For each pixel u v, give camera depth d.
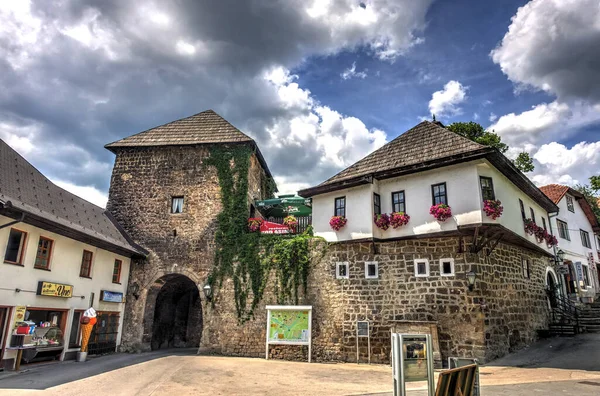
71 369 11.78
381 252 14.41
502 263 14.16
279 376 10.86
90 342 15.13
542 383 8.96
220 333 16.23
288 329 14.76
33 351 12.12
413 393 8.62
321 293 15.06
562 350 13.03
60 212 13.68
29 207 11.70
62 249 13.74
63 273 13.70
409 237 13.71
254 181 20.11
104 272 16.12
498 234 12.89
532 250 16.72
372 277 14.32
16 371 11.17
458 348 12.35
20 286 11.78
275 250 16.47
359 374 11.30
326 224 15.74
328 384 9.76
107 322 16.39
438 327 12.79
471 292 12.60
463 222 12.56
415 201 13.91
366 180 14.49
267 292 16.09
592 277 23.58
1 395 8.23
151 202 18.91
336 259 15.14
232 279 16.83
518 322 14.13
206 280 17.19
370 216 14.35
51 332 13.09
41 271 12.66
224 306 16.56
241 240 17.30
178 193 18.83
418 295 13.39
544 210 19.08
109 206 19.11
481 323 12.20
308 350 14.34
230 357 15.31
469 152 12.66
